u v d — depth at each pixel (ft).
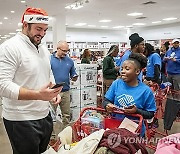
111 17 38.55
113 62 17.88
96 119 6.84
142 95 6.85
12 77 5.35
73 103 15.53
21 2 25.75
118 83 7.34
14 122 5.72
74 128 6.69
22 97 5.09
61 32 35.22
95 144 4.96
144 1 26.27
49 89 5.21
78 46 54.29
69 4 27.45
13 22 43.32
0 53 5.32
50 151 5.38
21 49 5.48
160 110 10.67
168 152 4.21
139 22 45.70
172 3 27.58
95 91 16.79
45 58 6.11
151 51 15.06
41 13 5.57
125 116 6.86
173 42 20.43
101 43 58.70
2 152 11.56
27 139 5.79
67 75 12.75
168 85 12.98
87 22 45.19
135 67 6.90
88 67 16.25
